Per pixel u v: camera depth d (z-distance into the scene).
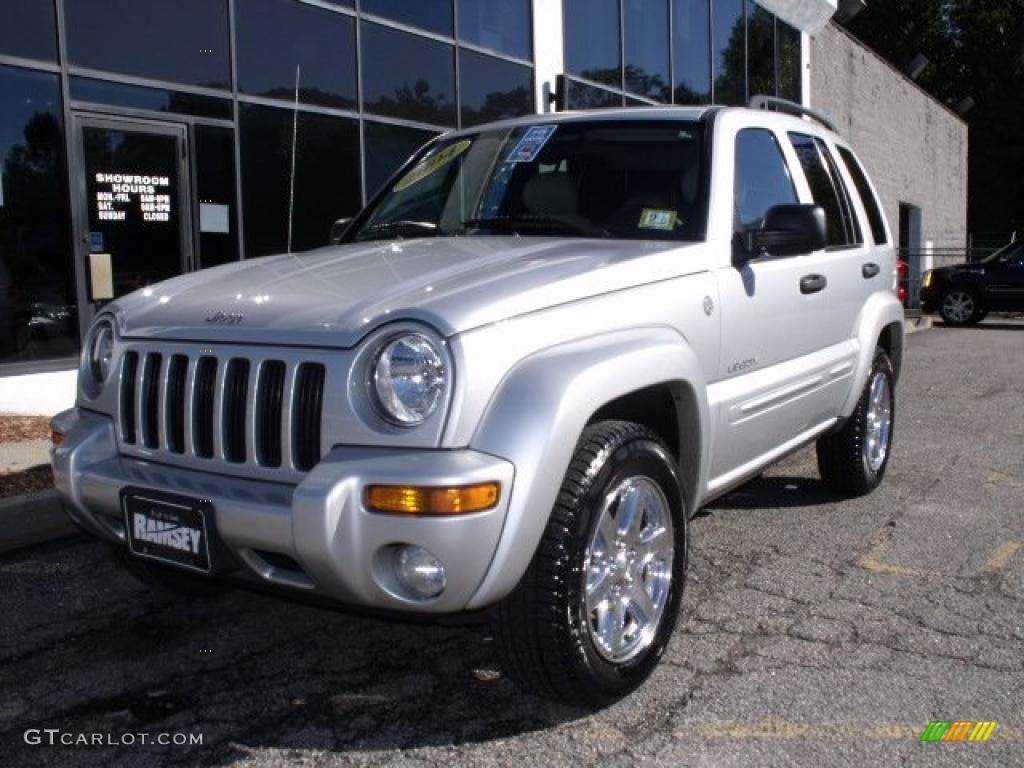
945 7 48.16
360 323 3.02
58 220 8.09
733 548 5.02
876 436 5.95
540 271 3.37
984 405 9.58
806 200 5.03
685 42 16.97
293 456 3.07
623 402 3.61
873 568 4.72
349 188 10.52
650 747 3.14
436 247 3.96
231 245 9.40
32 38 7.80
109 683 3.66
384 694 3.55
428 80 11.51
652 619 3.49
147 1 8.54
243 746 3.20
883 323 5.68
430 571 2.88
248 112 9.44
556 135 4.69
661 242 4.03
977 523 5.45
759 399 4.30
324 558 2.85
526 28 13.07
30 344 7.97
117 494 3.33
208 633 4.11
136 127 8.53
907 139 29.97
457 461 2.83
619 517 3.35
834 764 3.04
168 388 3.38
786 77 20.89
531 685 3.21
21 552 5.17
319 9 10.09
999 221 48.00
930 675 3.61
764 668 3.68
